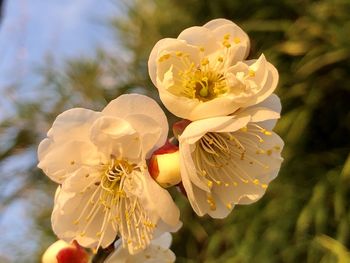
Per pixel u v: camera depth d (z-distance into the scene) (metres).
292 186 0.22
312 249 0.21
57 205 0.10
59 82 0.30
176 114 0.10
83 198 0.10
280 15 0.24
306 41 0.23
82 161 0.10
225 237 0.23
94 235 0.10
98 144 0.10
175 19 0.27
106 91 0.28
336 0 0.23
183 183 0.09
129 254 0.11
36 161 0.30
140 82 0.28
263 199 0.22
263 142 0.10
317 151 0.23
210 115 0.10
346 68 0.23
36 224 0.28
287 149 0.23
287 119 0.22
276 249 0.22
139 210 0.10
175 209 0.09
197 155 0.10
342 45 0.22
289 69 0.23
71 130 0.10
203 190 0.10
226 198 0.10
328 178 0.22
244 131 0.10
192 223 0.24
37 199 0.29
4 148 0.30
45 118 0.30
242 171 0.10
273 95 0.10
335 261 0.20
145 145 0.10
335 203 0.21
